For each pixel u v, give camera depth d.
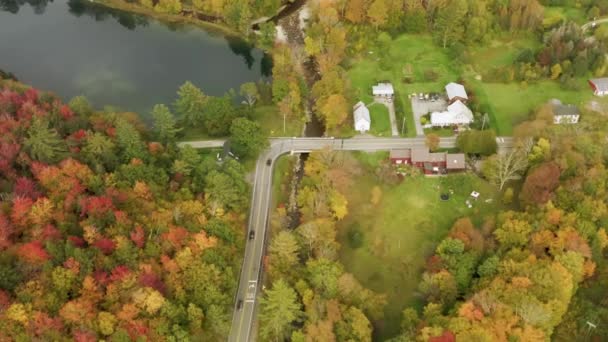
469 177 154.25
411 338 115.81
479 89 191.88
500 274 123.50
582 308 123.56
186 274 124.94
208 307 122.50
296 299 124.25
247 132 163.25
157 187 141.12
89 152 148.25
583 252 125.62
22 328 107.62
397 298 132.25
